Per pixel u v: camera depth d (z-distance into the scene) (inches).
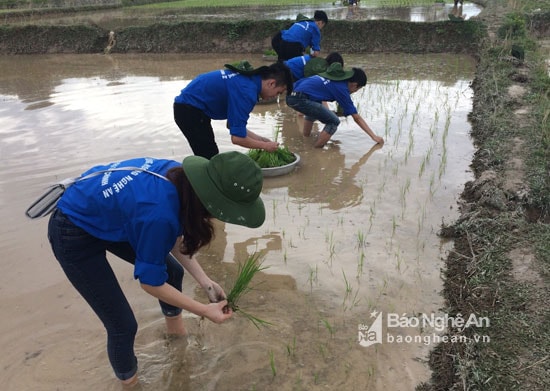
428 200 205.5
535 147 231.3
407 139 274.5
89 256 98.5
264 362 125.8
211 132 197.8
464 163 241.1
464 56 529.3
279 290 152.6
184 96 190.9
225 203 88.6
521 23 502.3
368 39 572.1
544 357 115.5
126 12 950.4
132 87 414.9
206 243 94.3
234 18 770.2
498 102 304.3
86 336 136.1
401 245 173.8
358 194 213.5
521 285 141.3
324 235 182.4
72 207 94.3
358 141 275.6
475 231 173.3
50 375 122.9
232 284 156.3
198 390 118.4
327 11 821.2
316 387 117.6
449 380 115.7
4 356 129.2
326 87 251.9
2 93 408.5
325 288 152.9
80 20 850.1
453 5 867.4
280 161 238.5
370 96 361.7
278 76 186.7
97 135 290.8
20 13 912.3
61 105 360.2
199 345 132.5
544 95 299.7
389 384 117.8
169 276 121.3
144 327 139.0
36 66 561.6
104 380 121.3
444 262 163.6
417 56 540.1
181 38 624.4
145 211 88.4
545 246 157.5
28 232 188.7
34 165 249.3
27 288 156.6
